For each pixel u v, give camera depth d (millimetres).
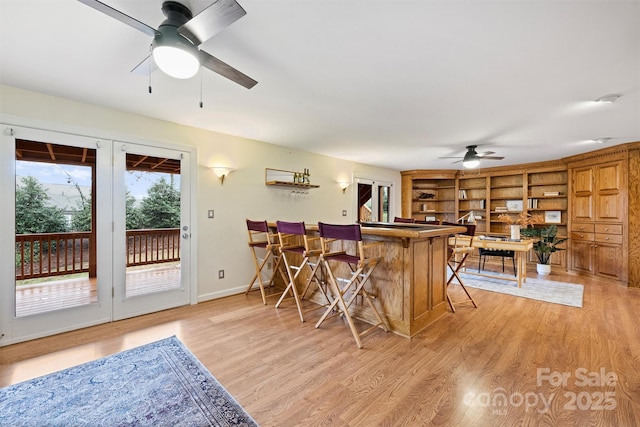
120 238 2928
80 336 2521
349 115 3043
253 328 2699
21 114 2418
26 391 1751
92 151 2797
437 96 2537
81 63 2002
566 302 3467
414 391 1761
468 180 6938
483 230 6633
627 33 1610
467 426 1473
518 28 1588
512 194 6297
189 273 3406
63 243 2664
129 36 1693
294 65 2023
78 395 1714
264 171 4203
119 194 2924
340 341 2434
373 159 5609
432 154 5090
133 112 2973
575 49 1782
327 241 3223
